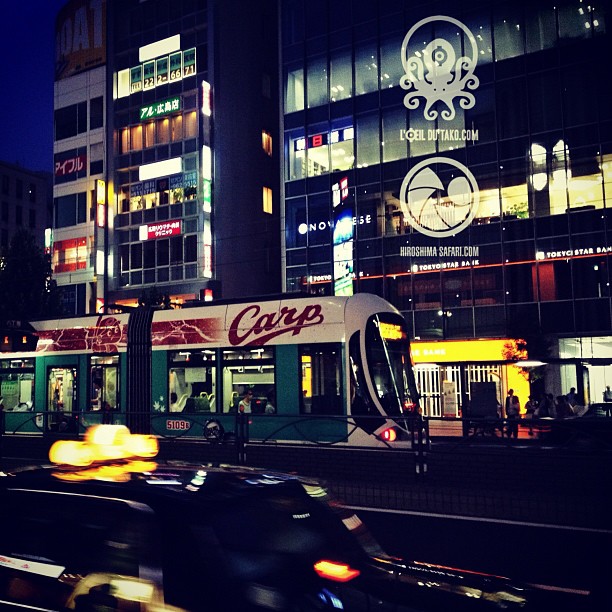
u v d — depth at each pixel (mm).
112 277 39156
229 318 16438
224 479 3309
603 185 25766
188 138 37188
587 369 25328
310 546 3117
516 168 27484
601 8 26406
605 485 9531
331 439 14289
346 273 27516
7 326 19828
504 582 3184
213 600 2568
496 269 27469
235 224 37781
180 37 38562
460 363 27594
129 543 2840
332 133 31922
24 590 2984
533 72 27500
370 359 14523
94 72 41906
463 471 10578
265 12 42156
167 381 17125
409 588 2904
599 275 25500
